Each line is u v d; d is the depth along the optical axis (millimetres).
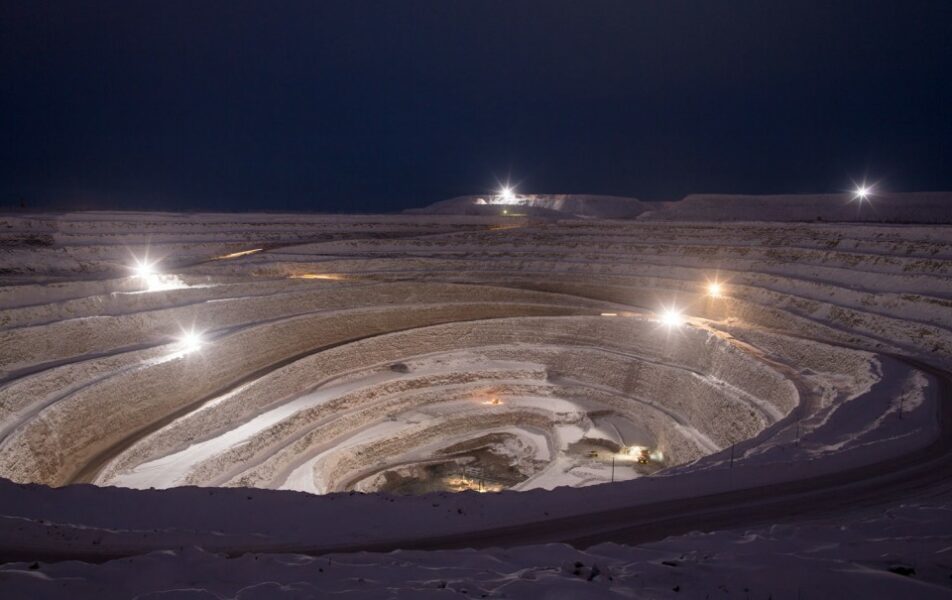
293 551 12789
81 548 12633
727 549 10711
